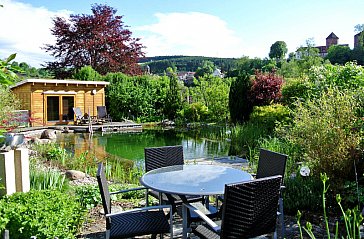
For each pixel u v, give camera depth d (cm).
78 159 904
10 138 434
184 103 2239
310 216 430
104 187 311
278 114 1150
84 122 1942
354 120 488
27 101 1833
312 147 495
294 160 625
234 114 1499
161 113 2327
